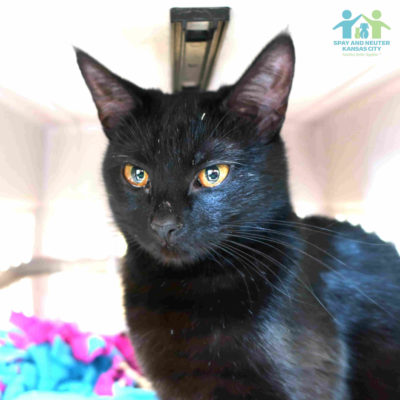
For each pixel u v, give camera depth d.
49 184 0.41
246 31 0.25
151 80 0.32
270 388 0.18
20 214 0.36
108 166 0.22
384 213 0.31
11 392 0.26
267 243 0.20
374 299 0.23
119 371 0.29
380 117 0.31
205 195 0.19
